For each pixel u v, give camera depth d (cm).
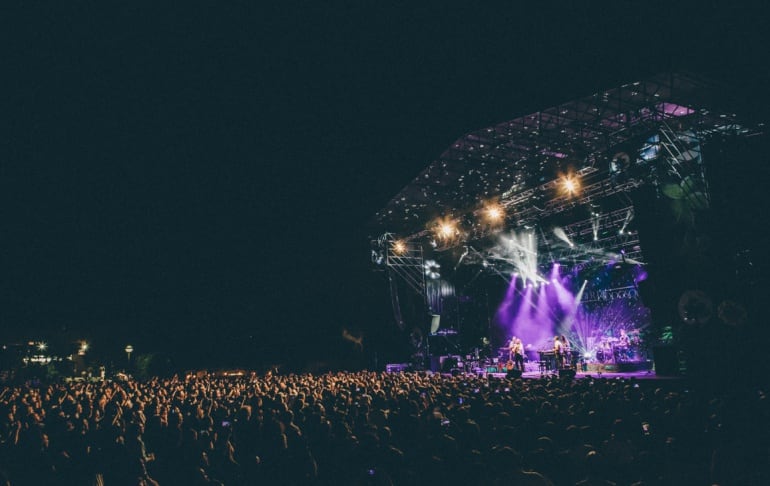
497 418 673
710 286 1534
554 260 2544
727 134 1582
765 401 672
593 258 2433
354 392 1124
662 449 539
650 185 1734
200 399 1084
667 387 1416
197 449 550
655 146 1673
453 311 2869
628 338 2247
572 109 1697
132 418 796
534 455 447
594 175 1977
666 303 1653
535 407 820
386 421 709
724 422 605
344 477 487
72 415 919
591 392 911
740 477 383
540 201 2256
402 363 2797
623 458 437
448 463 448
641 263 2219
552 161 2014
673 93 1531
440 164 2100
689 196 1609
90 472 535
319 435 621
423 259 2927
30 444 616
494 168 2128
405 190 2350
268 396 1034
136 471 531
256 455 576
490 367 2453
